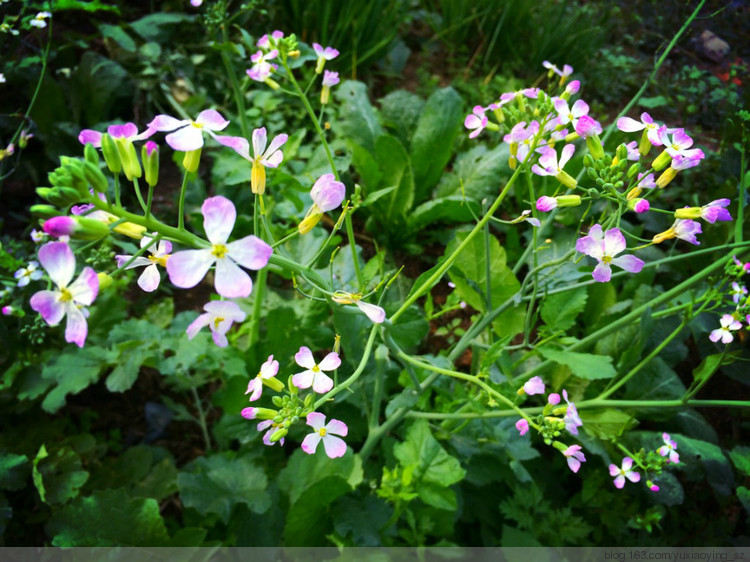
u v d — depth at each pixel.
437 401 0.35
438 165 0.51
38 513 0.35
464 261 0.34
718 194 0.45
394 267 0.49
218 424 0.38
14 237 0.46
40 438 0.37
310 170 0.42
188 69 0.57
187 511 0.35
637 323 0.40
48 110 0.50
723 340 0.27
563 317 0.33
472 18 0.68
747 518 0.40
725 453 0.40
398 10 0.67
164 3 0.62
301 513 0.31
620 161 0.21
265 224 0.20
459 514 0.34
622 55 0.71
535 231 0.27
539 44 0.67
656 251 0.46
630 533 0.37
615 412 0.35
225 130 0.45
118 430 0.40
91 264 0.36
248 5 0.37
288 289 0.46
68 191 0.14
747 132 0.31
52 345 0.39
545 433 0.23
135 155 0.16
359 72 0.64
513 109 0.26
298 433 0.35
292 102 0.57
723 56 0.70
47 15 0.34
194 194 0.49
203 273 0.14
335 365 0.20
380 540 0.32
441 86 0.65
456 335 0.45
